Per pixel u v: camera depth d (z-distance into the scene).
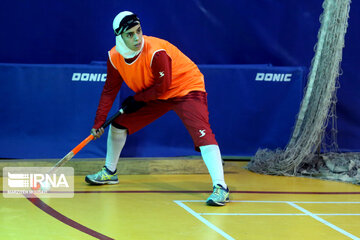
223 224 5.97
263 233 5.67
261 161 9.26
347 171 8.81
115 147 7.88
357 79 10.38
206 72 9.70
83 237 5.32
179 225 5.88
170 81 6.89
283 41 10.41
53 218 5.98
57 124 9.20
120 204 6.75
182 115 7.17
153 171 8.98
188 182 8.36
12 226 5.62
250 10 10.29
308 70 10.41
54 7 9.80
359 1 10.25
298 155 8.93
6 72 9.03
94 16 9.93
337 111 10.41
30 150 9.13
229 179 8.59
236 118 9.84
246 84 9.80
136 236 5.42
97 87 9.26
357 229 5.91
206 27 10.24
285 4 10.32
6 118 9.09
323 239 5.52
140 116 7.57
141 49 6.86
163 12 10.09
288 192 7.73
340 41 8.74
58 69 9.13
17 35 9.77
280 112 9.88
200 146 7.08
